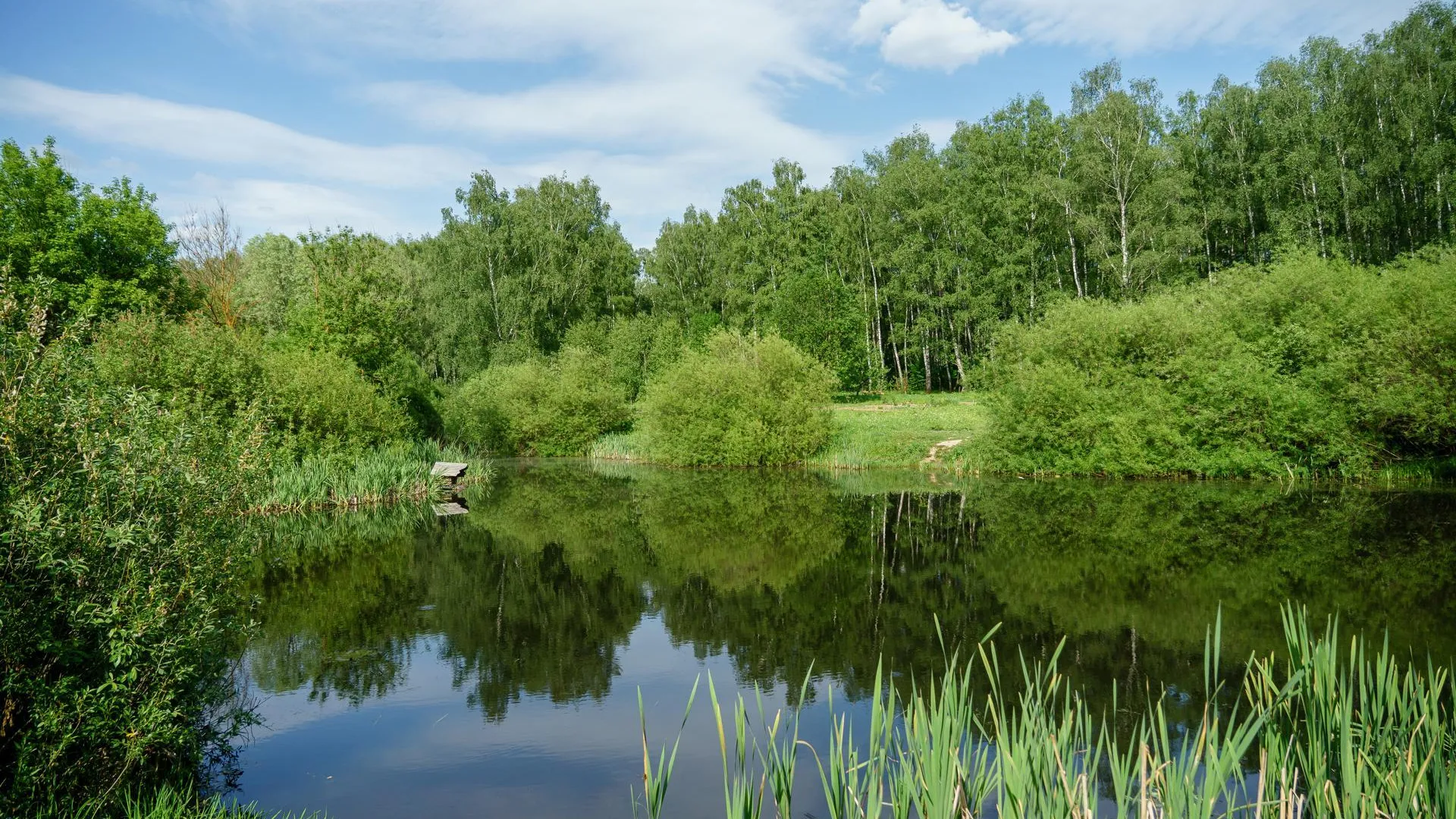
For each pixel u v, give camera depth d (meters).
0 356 5.78
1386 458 21.64
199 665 7.14
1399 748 5.26
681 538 18.22
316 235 32.50
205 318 25.33
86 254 34.12
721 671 9.62
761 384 34.53
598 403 44.47
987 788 5.15
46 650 5.67
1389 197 44.19
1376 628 9.95
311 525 20.53
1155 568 13.72
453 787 6.77
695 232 72.44
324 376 25.17
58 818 5.72
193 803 6.39
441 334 59.75
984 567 14.47
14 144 32.84
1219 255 53.00
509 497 25.73
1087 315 26.39
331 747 7.61
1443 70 41.91
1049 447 26.95
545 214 65.94
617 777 6.96
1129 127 46.12
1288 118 47.06
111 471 6.13
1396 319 20.33
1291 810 4.77
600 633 11.27
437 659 10.21
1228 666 9.03
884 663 9.73
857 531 18.58
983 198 53.84
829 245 65.00
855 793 5.79
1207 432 24.00
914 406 46.38
